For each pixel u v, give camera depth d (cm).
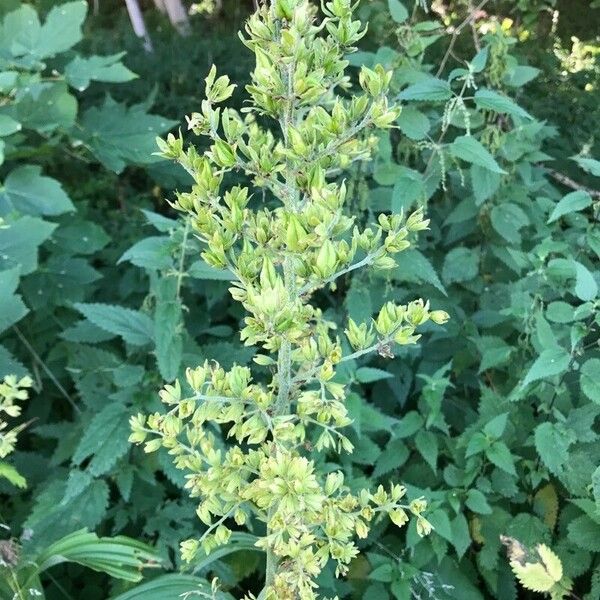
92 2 182
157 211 89
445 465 54
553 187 69
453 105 52
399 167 55
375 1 88
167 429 29
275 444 28
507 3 112
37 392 61
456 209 61
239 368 28
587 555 45
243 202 27
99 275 63
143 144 67
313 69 27
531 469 49
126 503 53
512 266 59
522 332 54
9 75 57
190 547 29
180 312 48
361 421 48
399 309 27
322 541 29
